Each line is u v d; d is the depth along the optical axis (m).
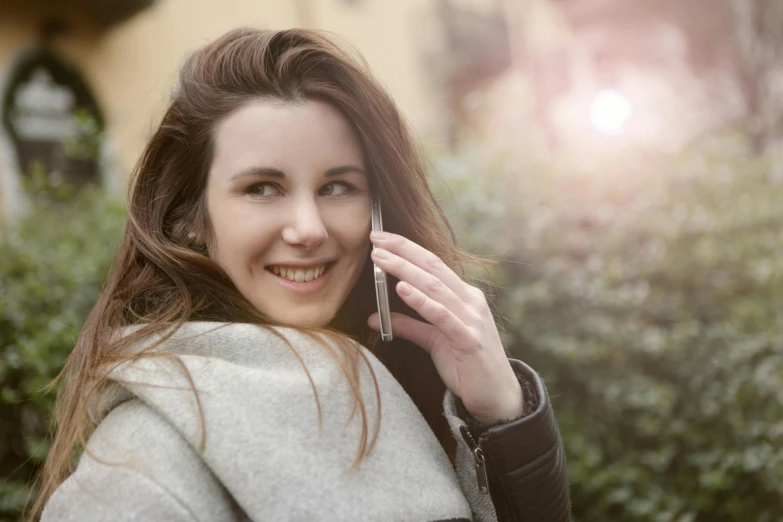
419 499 0.90
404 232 1.10
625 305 2.88
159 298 1.00
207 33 8.59
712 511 2.49
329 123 0.97
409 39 11.01
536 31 11.45
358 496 0.86
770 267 3.11
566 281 2.85
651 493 2.52
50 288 2.73
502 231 2.99
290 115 0.95
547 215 3.09
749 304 3.06
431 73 11.09
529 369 1.05
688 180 3.52
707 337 2.83
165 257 0.98
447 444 1.17
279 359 0.93
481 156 3.72
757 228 3.39
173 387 0.86
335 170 0.98
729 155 4.19
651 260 3.09
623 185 3.35
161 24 8.25
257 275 0.98
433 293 0.97
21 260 2.82
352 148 1.00
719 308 3.11
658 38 9.76
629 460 2.66
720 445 2.55
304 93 0.97
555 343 2.72
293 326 0.97
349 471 0.87
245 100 0.96
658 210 3.25
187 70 1.03
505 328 2.75
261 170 0.94
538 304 2.81
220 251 0.98
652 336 2.78
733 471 2.44
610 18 10.28
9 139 7.09
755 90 7.84
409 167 1.07
